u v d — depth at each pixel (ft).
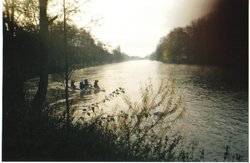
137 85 103.60
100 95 73.00
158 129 30.37
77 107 34.91
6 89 29.76
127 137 26.17
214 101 74.84
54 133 22.91
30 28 33.09
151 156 26.00
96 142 23.34
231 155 36.09
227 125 50.49
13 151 20.43
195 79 130.52
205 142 40.37
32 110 27.27
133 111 28.91
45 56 32.45
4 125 22.49
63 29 31.96
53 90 36.99
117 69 205.77
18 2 31.99
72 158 20.95
